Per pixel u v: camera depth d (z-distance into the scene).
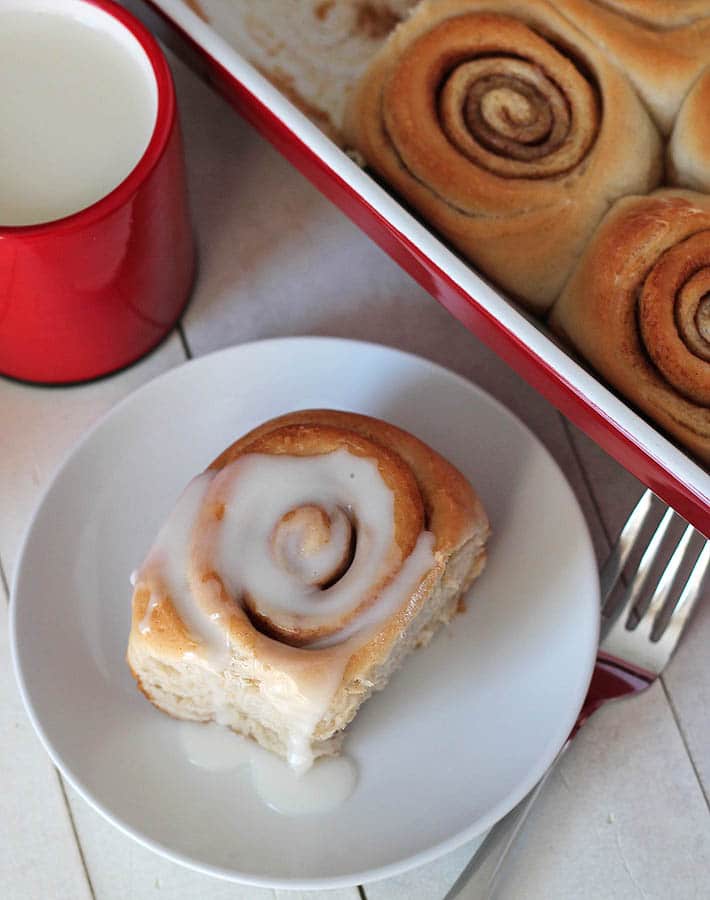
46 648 0.47
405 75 0.51
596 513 0.52
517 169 0.50
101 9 0.48
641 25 0.52
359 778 0.46
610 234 0.49
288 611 0.45
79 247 0.45
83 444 0.49
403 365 0.51
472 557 0.48
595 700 0.49
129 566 0.49
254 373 0.51
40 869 0.47
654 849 0.48
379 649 0.45
